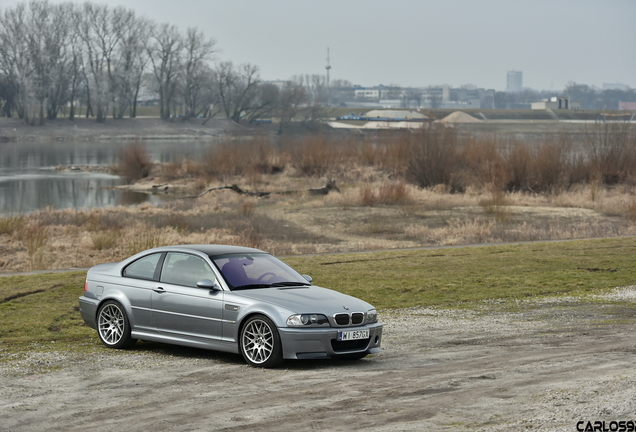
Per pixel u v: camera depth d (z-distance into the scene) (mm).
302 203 41906
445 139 52156
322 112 166500
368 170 59750
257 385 7406
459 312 12977
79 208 39875
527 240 27234
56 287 15312
